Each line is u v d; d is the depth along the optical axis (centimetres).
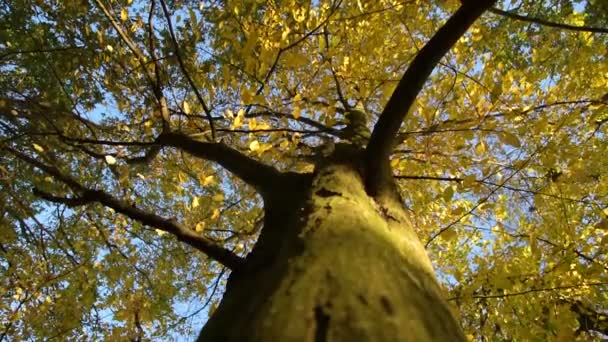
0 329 423
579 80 386
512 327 333
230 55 400
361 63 342
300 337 107
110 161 326
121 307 413
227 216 512
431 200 380
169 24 275
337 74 341
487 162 325
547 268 316
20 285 420
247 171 243
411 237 182
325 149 245
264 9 414
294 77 358
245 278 163
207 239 215
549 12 515
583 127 366
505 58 496
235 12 323
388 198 201
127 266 486
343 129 318
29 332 439
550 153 319
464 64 402
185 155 441
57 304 428
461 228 428
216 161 266
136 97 434
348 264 135
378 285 128
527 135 337
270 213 210
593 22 498
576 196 363
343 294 121
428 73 194
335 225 161
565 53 471
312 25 296
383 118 204
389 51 388
